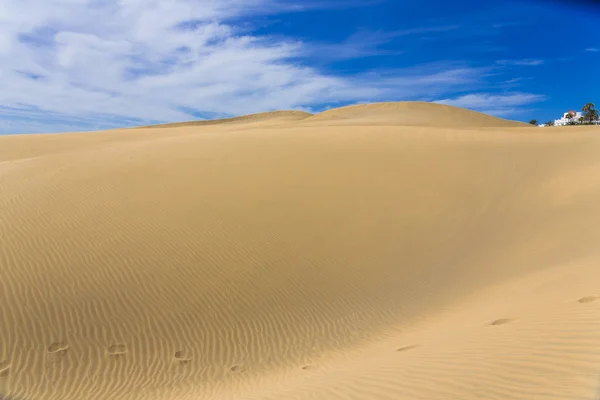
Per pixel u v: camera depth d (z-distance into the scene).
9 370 8.26
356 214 15.21
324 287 11.41
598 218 14.34
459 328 8.51
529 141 26.61
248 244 12.77
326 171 18.91
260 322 10.08
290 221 14.29
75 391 8.02
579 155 22.36
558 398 4.87
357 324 10.17
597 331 6.41
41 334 9.02
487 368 6.04
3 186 16.64
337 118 71.44
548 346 6.30
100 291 10.23
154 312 9.91
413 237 14.12
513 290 10.29
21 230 12.45
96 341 9.08
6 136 44.44
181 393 8.05
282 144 23.62
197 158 20.25
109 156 21.67
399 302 10.98
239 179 17.34
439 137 27.20
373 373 6.76
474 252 13.37
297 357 9.13
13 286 10.03
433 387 5.83
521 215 15.82
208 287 10.84
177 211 14.24
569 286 9.20
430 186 18.00
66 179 17.23
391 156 21.66
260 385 7.88
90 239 12.18
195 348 9.26
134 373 8.55
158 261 11.48
